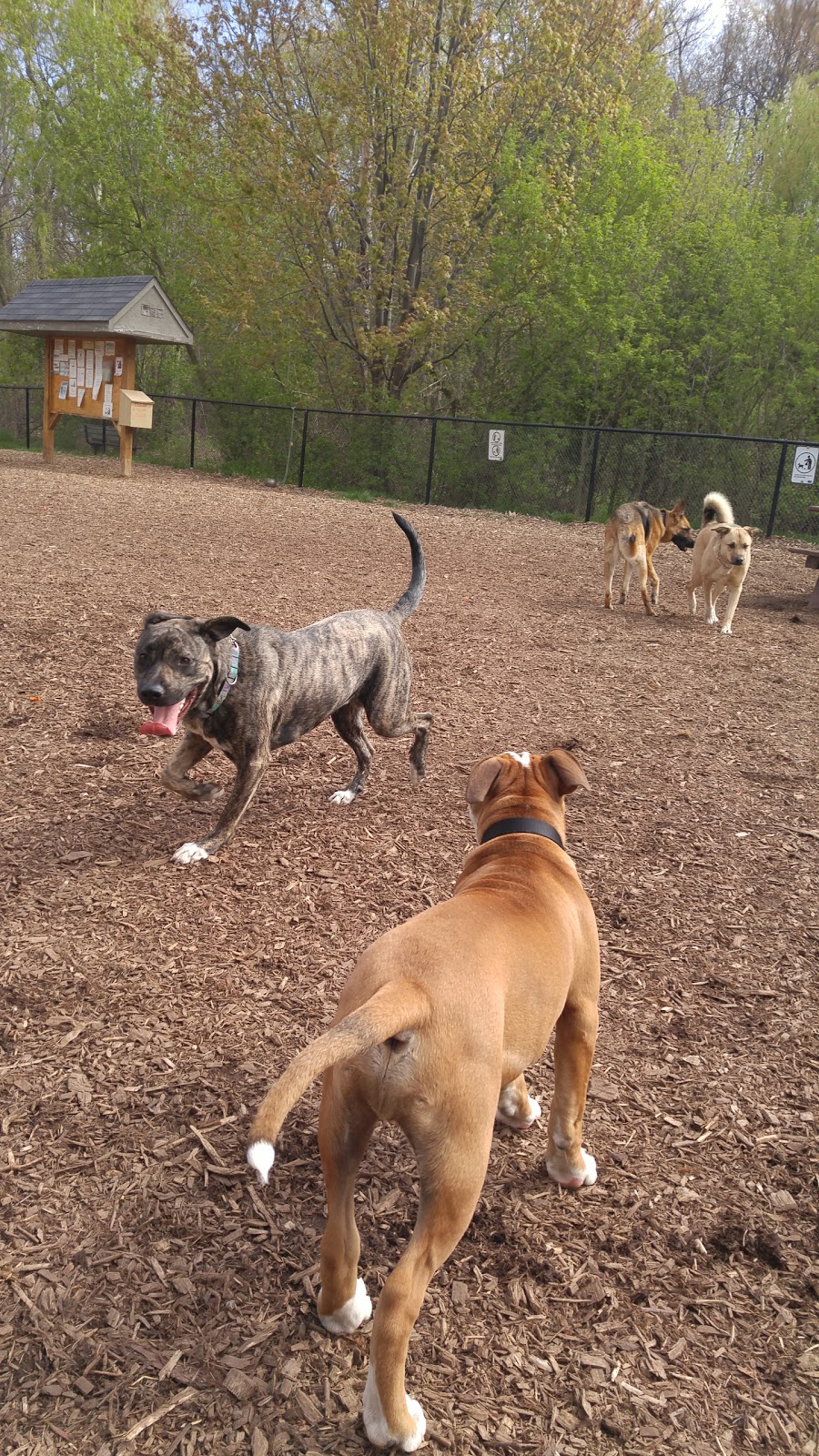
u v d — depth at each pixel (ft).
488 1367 6.23
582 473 51.93
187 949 10.55
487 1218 7.43
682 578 35.88
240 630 12.10
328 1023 9.48
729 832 14.26
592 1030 7.57
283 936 10.95
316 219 56.29
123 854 12.49
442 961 5.98
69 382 52.29
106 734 16.24
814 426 55.67
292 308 60.90
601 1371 6.27
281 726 12.96
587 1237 7.32
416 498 55.42
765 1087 9.06
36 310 49.85
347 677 13.46
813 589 34.04
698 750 17.48
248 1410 5.84
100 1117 8.10
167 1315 6.40
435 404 64.90
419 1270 5.54
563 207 55.26
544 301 56.70
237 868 12.40
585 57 56.39
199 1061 8.83
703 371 57.11
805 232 57.36
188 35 56.24
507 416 59.93
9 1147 7.72
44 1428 5.65
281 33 55.26
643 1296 6.85
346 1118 5.88
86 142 70.28
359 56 53.42
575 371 57.26
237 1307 6.48
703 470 49.85
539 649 23.73
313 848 13.09
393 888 12.16
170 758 13.03
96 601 24.35
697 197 61.98
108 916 11.05
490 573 33.14
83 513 38.04
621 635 25.81
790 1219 7.58
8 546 30.27
